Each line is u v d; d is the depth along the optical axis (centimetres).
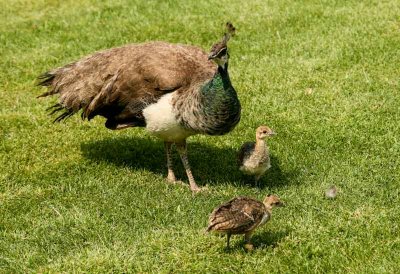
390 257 987
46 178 1308
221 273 980
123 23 2014
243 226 964
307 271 972
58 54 1856
